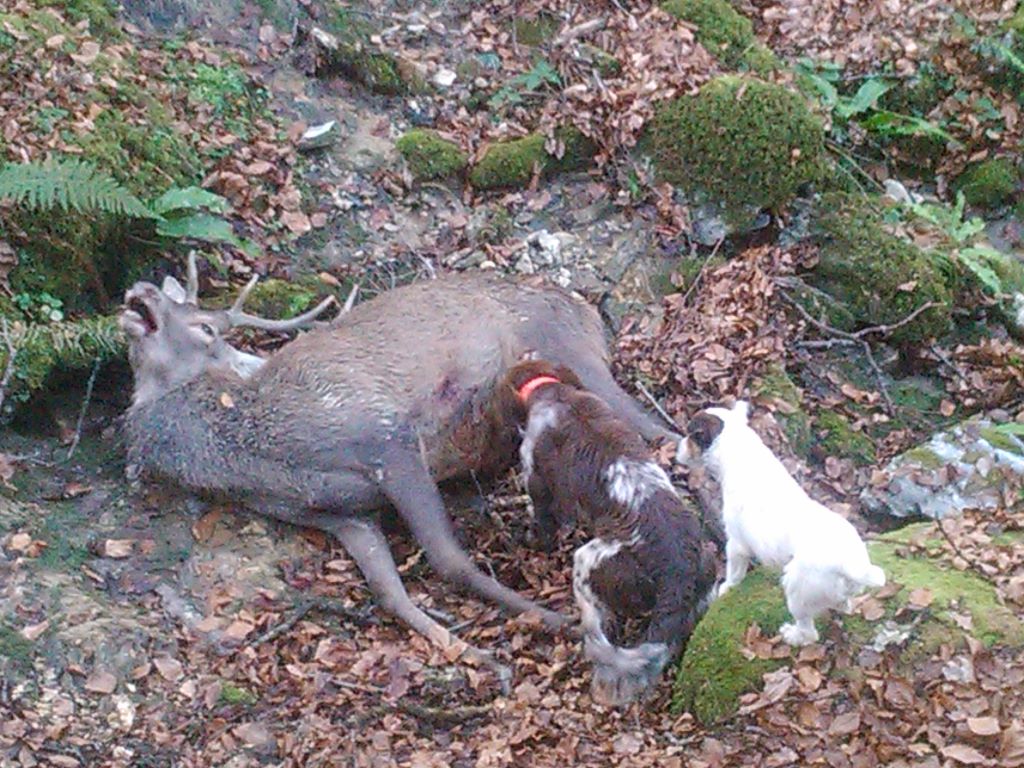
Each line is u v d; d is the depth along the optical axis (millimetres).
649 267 6301
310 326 5930
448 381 5426
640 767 4707
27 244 5688
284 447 5293
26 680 4840
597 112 6527
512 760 4742
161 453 5344
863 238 6301
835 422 5957
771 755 4680
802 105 6391
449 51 6840
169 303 5418
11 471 5363
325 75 6664
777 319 6148
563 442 5102
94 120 5953
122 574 5148
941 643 4746
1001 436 5645
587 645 4930
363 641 5113
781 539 4723
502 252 6277
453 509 5559
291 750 4770
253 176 6258
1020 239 6742
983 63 6906
